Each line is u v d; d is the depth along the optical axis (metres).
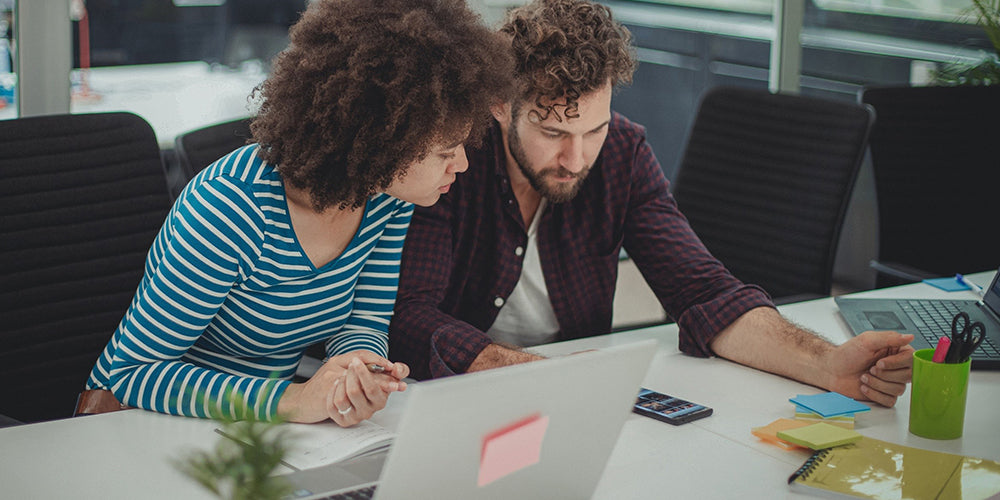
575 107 1.70
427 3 1.38
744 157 2.60
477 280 2.01
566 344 1.85
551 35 1.67
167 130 3.03
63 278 1.84
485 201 1.96
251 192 1.45
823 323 1.97
